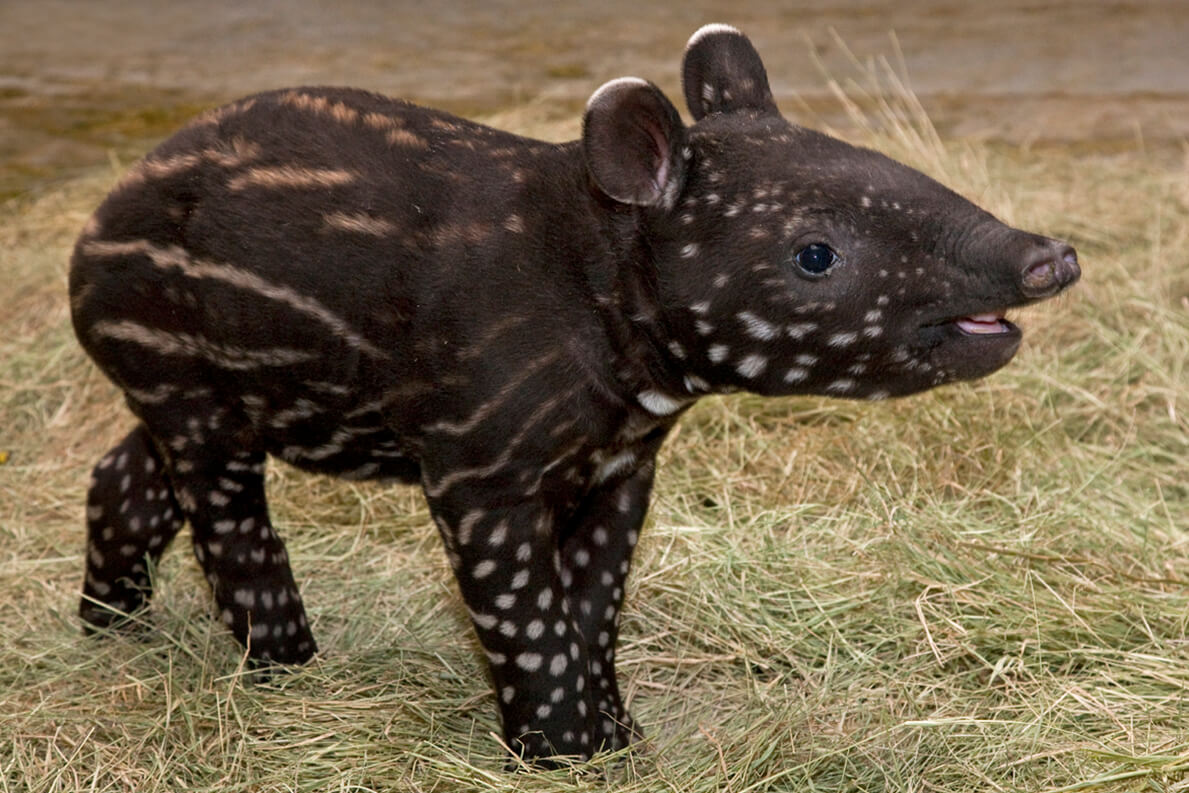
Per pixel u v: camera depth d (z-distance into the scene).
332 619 6.97
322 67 15.66
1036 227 10.36
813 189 4.82
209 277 5.38
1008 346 4.95
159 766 5.69
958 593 6.70
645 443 5.53
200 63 16.06
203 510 6.02
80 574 7.38
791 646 6.56
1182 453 8.23
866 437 8.04
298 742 5.87
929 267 4.77
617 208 4.97
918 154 10.70
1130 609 6.54
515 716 5.58
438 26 17.31
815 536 7.34
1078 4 17.38
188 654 6.58
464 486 5.21
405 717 6.07
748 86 5.39
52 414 9.05
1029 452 7.95
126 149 13.19
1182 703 5.97
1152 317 9.20
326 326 5.23
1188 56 15.12
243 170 5.34
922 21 16.80
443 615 6.90
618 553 5.80
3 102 14.69
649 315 5.02
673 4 18.00
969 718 5.80
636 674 6.60
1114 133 12.88
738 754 5.79
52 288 10.07
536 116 12.97
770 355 4.98
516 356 5.01
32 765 5.75
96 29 17.61
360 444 5.61
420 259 5.08
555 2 18.28
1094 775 5.46
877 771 5.73
